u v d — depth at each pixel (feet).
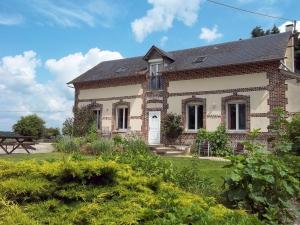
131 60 87.20
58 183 13.58
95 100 84.02
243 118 63.62
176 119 69.82
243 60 63.16
